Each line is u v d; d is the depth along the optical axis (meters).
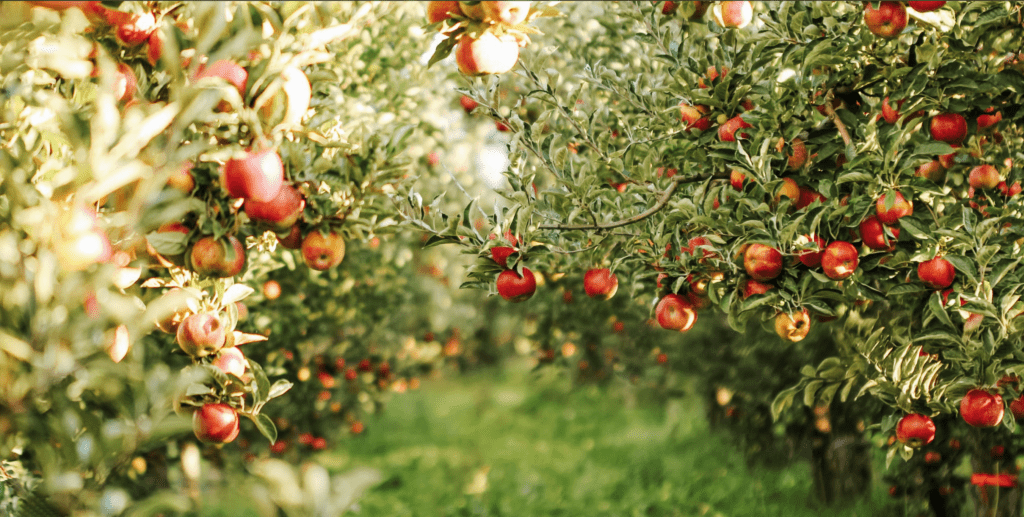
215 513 5.63
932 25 2.54
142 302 1.99
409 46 4.75
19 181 1.52
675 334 7.71
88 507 1.42
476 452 10.69
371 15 2.13
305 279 5.69
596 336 7.29
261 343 5.43
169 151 1.47
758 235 2.43
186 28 1.89
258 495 1.32
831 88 2.77
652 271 3.11
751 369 7.10
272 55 1.73
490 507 7.56
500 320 12.13
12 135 1.78
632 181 3.12
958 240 2.36
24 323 1.40
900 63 2.78
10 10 1.58
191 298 2.09
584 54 4.48
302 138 2.14
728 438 8.81
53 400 1.42
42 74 1.88
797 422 6.81
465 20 1.97
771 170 2.56
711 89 2.94
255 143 1.83
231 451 6.36
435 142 5.63
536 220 2.72
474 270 2.70
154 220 1.50
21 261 1.40
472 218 2.66
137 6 1.79
